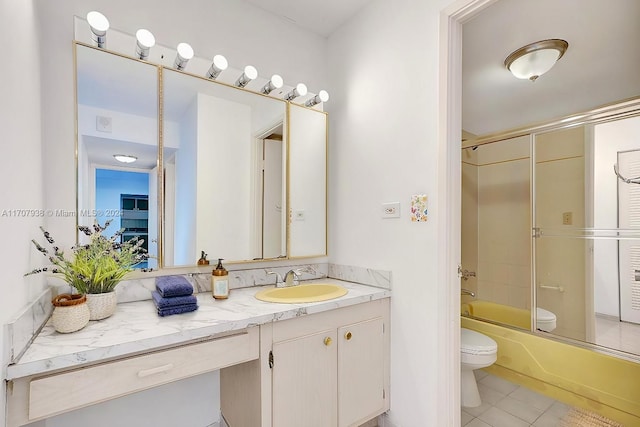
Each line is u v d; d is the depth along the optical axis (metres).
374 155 1.81
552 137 2.64
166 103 1.56
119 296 1.39
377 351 1.63
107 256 1.20
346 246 2.00
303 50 2.07
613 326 2.33
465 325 2.71
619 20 1.68
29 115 1.03
